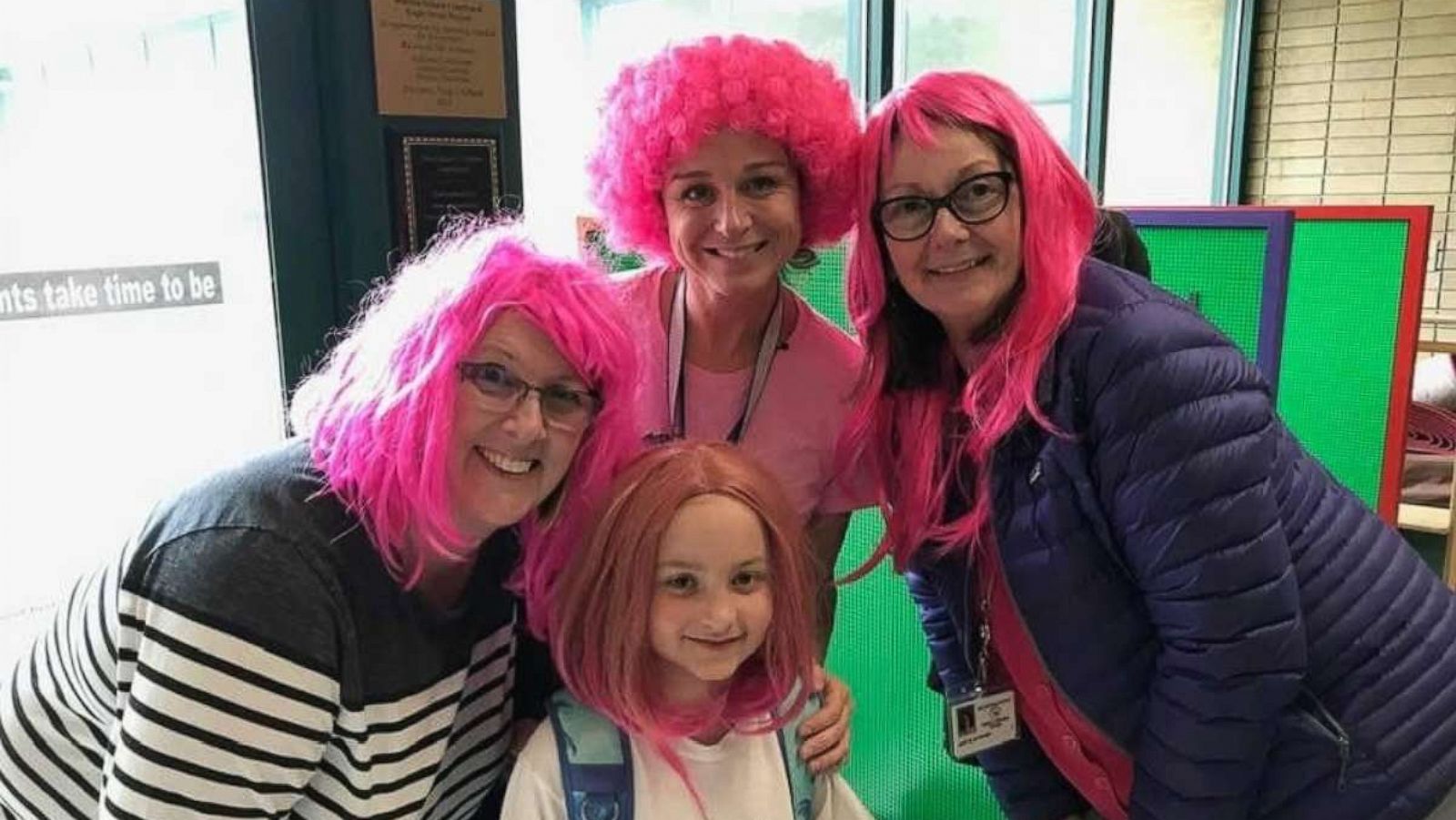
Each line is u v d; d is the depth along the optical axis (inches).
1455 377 138.8
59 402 57.3
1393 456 93.7
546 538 43.7
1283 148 203.2
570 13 101.5
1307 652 44.7
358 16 52.3
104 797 36.6
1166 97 191.5
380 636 37.8
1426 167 188.2
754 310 54.6
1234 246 70.7
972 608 52.9
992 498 47.4
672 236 52.1
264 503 36.3
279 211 53.2
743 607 43.5
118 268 55.9
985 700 53.6
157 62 54.5
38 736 41.3
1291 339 96.7
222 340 56.7
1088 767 52.4
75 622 38.9
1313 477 47.1
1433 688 45.9
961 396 49.2
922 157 44.4
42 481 57.8
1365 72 191.8
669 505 42.5
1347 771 44.9
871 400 52.2
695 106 48.8
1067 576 46.4
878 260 48.9
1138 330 42.3
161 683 34.7
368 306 52.9
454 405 36.0
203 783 35.2
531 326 37.0
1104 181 165.0
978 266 45.0
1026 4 147.6
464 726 43.7
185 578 35.0
